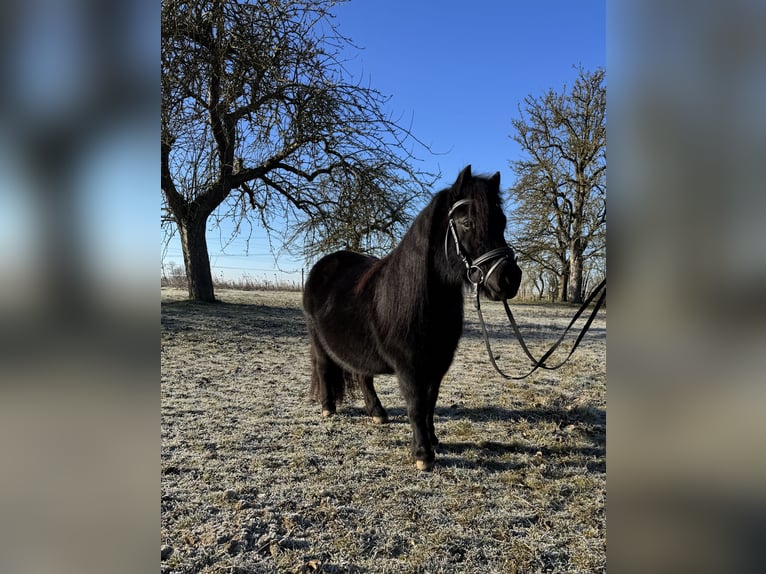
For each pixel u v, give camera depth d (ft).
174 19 27.12
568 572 7.37
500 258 9.13
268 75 31.55
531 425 13.94
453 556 7.72
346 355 12.50
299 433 12.96
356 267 13.71
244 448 11.86
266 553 7.68
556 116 73.82
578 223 75.41
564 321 45.85
